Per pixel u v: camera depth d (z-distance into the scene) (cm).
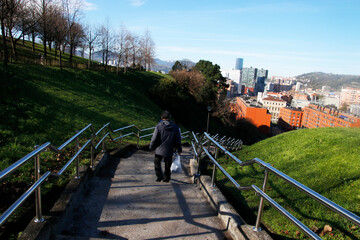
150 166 705
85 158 658
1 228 303
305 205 445
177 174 624
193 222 373
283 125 13950
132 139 1305
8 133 736
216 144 457
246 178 655
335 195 461
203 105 5616
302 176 575
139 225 355
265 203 483
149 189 488
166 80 4178
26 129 856
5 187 414
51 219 298
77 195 402
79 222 352
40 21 2739
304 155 720
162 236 331
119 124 1605
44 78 1889
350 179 504
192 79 5800
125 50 4497
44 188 429
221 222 376
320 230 372
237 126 6188
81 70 2814
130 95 2917
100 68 4072
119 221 363
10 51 2953
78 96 1848
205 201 451
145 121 2025
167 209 410
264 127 9300
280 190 528
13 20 2319
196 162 669
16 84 1395
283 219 411
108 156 748
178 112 4138
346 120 9462
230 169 747
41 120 1013
